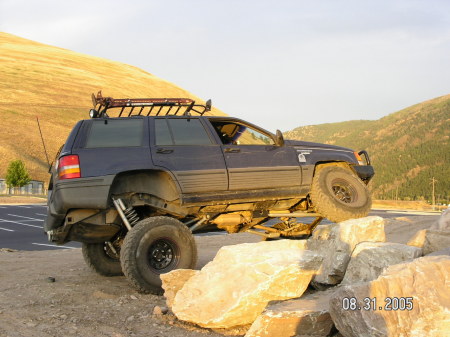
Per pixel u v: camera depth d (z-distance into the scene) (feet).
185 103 21.98
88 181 19.04
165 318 14.85
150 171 20.29
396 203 451.94
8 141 328.49
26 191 242.17
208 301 13.70
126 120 20.54
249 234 46.01
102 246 22.80
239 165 21.26
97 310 15.96
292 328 12.20
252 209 22.25
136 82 631.97
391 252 14.57
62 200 18.88
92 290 19.13
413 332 9.87
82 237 20.74
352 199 23.24
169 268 18.65
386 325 10.30
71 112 433.89
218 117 22.22
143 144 20.12
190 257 18.94
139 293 18.48
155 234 18.40
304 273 13.65
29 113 395.55
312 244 17.02
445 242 14.84
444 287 10.16
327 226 17.12
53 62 610.24
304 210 24.27
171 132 20.79
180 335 13.29
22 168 232.12
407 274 10.50
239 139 22.79
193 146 20.83
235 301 13.14
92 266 22.62
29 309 16.05
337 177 23.26
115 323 14.46
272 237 24.53
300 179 22.71
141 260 18.08
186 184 20.12
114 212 20.08
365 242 15.58
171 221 18.85
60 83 515.09
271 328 12.12
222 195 20.81
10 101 416.26
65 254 32.91
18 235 62.95
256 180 21.52
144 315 15.28
